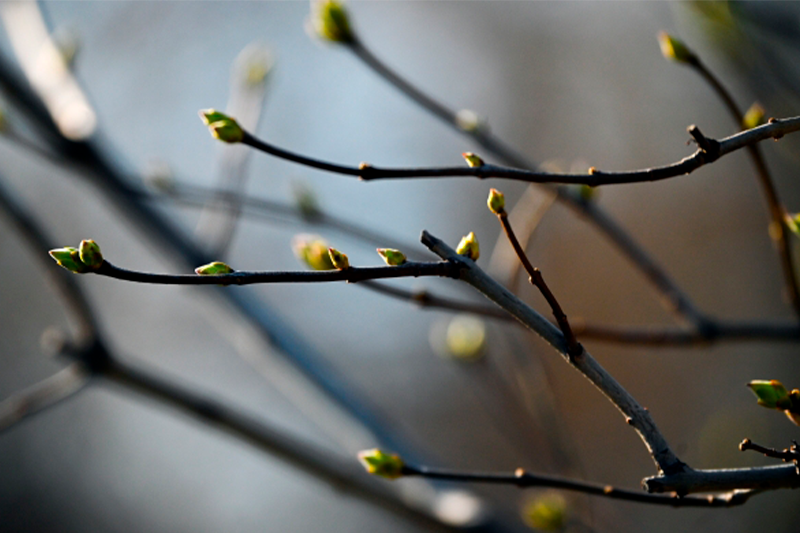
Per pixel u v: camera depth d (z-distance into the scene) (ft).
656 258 11.44
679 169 3.18
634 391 10.25
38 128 5.03
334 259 3.15
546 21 14.90
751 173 10.75
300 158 3.27
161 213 5.24
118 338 16.05
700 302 10.72
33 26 5.35
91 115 5.17
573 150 13.82
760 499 6.68
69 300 4.47
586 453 9.45
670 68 12.43
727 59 3.76
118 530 15.79
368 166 3.24
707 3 3.73
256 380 15.47
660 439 3.17
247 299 5.38
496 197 3.18
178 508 16.20
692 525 7.16
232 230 5.22
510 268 3.78
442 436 13.11
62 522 15.61
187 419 4.92
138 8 14.65
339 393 5.11
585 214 3.83
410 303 3.64
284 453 4.58
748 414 7.14
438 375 13.88
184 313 16.49
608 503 4.94
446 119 3.79
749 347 9.59
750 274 10.43
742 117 3.46
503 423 5.22
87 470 16.19
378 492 4.55
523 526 4.45
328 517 15.30
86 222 15.80
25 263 16.08
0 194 4.41
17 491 15.56
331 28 3.74
